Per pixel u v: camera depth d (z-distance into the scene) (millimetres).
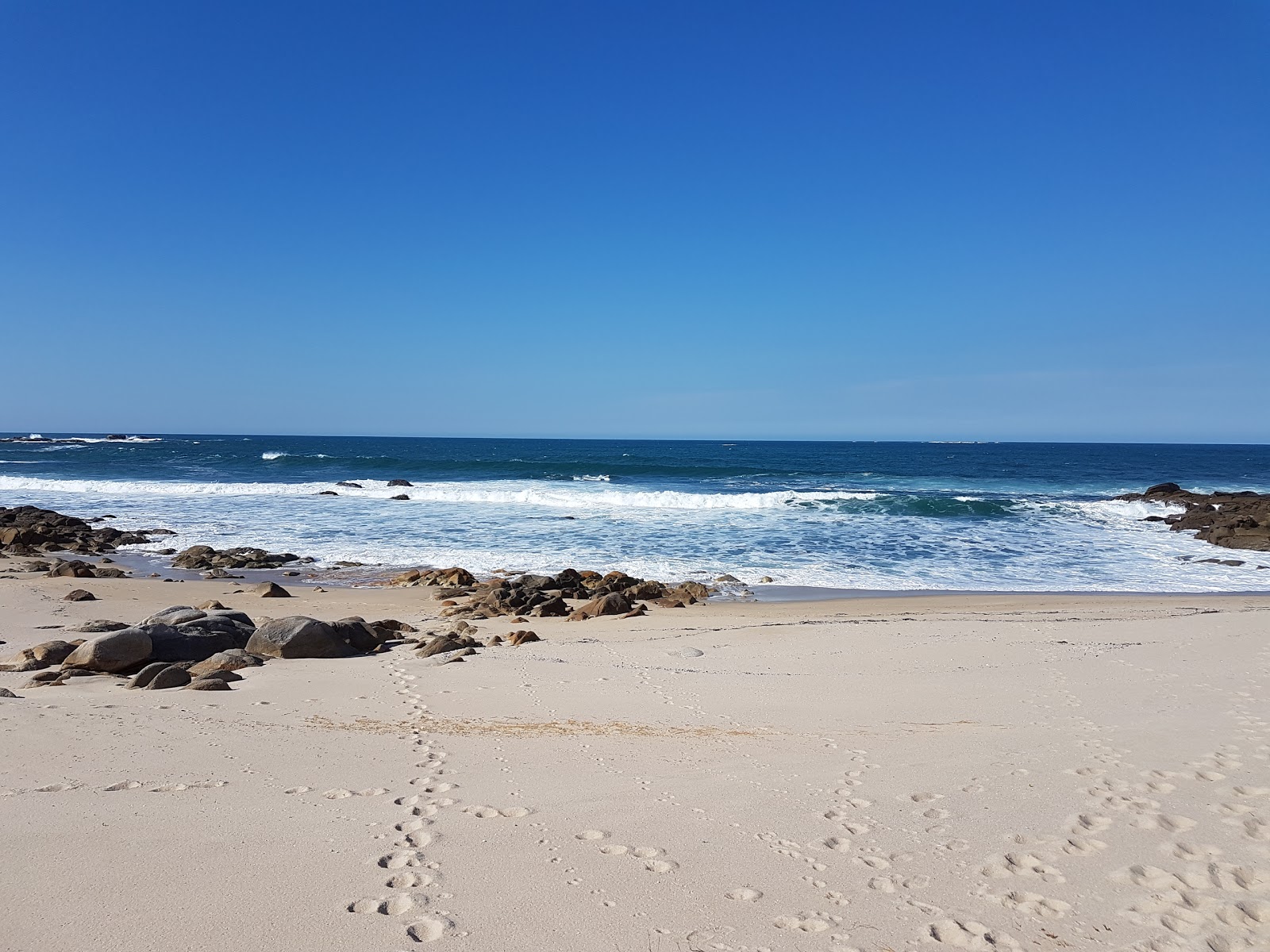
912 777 5906
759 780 5973
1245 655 10305
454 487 37875
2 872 4324
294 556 22000
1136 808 5148
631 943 3781
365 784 5914
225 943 3703
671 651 11414
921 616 14758
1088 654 10758
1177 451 135125
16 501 33625
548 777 6082
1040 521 29734
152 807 5344
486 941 3775
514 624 14227
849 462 77062
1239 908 4020
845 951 3727
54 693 8734
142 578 19250
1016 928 3908
